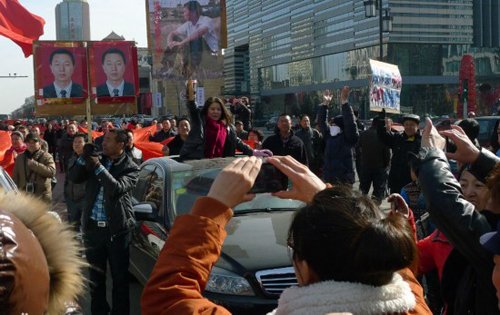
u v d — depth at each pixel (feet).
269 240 16.22
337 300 4.34
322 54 345.51
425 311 4.86
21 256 3.38
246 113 50.75
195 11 42.29
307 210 4.78
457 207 7.38
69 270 3.99
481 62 292.40
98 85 38.47
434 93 286.87
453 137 8.86
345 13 318.65
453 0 285.84
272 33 405.80
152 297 4.80
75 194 26.48
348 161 31.96
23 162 27.81
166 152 33.83
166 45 42.29
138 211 18.58
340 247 4.47
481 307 7.92
